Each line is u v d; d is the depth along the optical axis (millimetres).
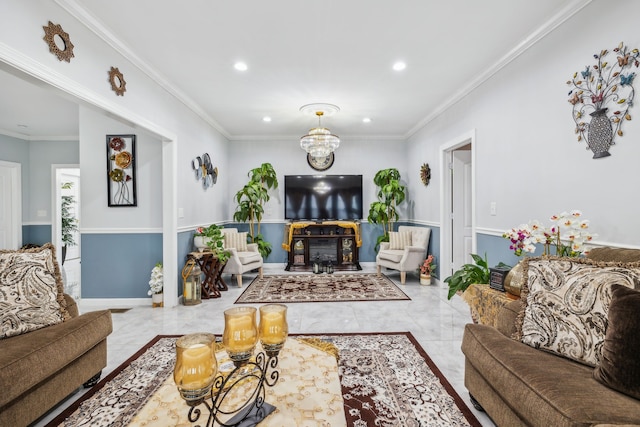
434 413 1714
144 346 2588
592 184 2018
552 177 2346
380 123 5199
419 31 2525
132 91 2863
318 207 5980
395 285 4590
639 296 1192
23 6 1781
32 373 1444
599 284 1399
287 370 1414
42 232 5441
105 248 3760
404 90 3732
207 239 4094
